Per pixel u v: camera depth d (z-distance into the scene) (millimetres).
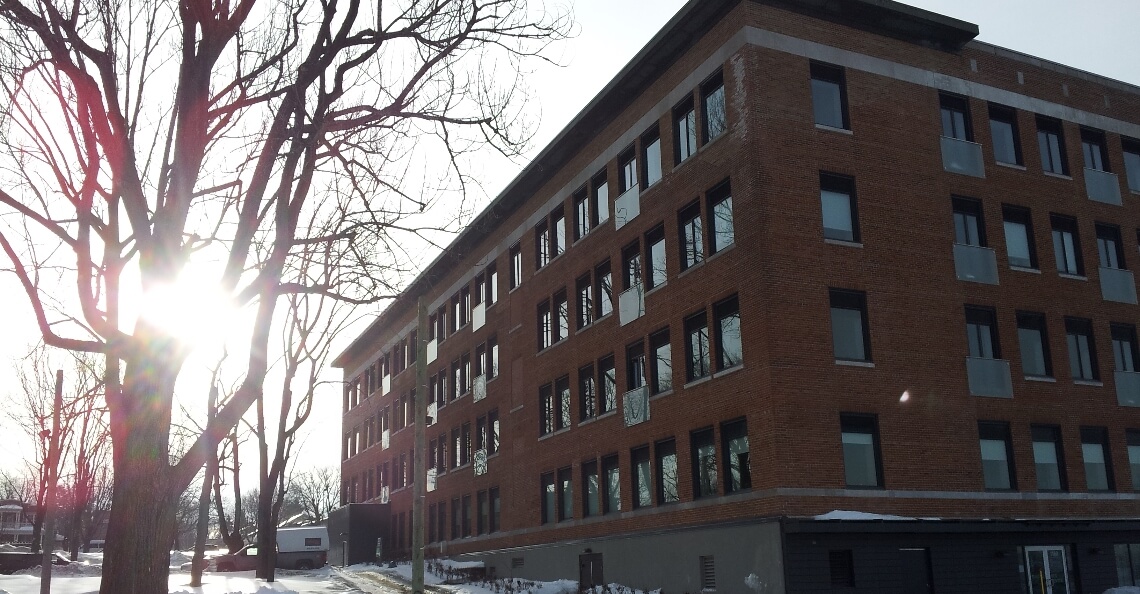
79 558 61500
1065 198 30703
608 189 33688
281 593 28922
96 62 11352
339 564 58125
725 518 25516
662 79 30672
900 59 28672
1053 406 28312
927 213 27734
